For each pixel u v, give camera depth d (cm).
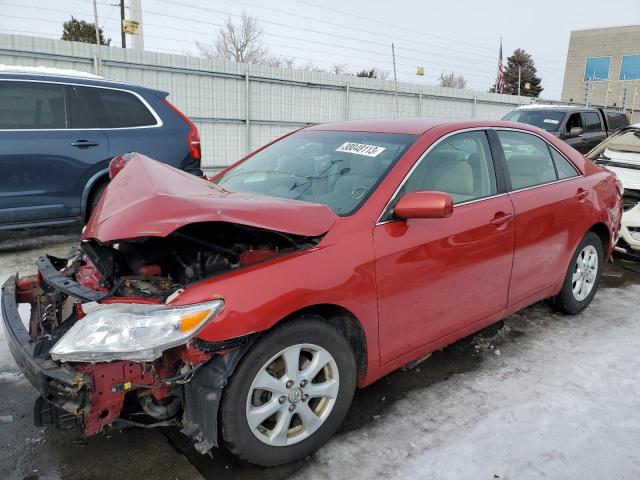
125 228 219
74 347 207
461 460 254
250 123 1384
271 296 229
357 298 259
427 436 273
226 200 238
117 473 244
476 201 328
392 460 254
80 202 578
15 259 564
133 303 220
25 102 548
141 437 270
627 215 564
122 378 217
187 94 1263
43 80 557
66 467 247
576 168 423
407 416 290
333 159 330
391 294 274
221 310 219
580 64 4056
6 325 251
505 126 373
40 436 269
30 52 1038
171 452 259
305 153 352
